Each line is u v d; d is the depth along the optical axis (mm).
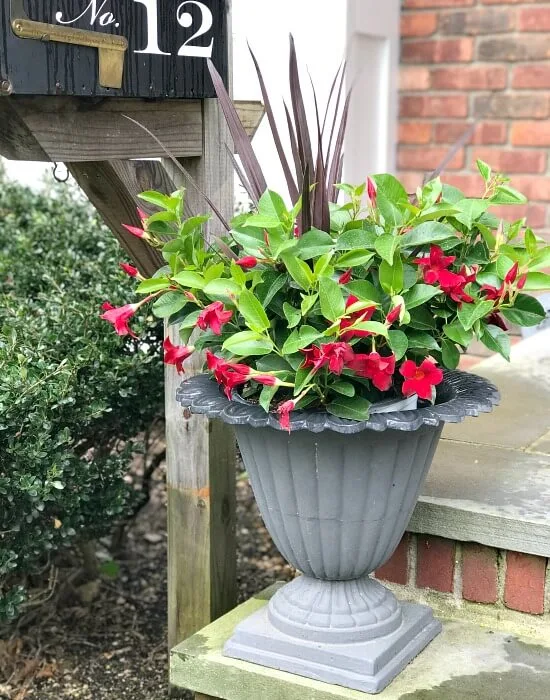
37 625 2553
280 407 1367
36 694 2277
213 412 1507
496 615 1861
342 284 1452
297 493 1550
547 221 3611
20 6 1521
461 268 1507
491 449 2164
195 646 1778
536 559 1801
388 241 1427
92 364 2176
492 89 3615
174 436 2143
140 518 3268
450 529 1845
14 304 2338
